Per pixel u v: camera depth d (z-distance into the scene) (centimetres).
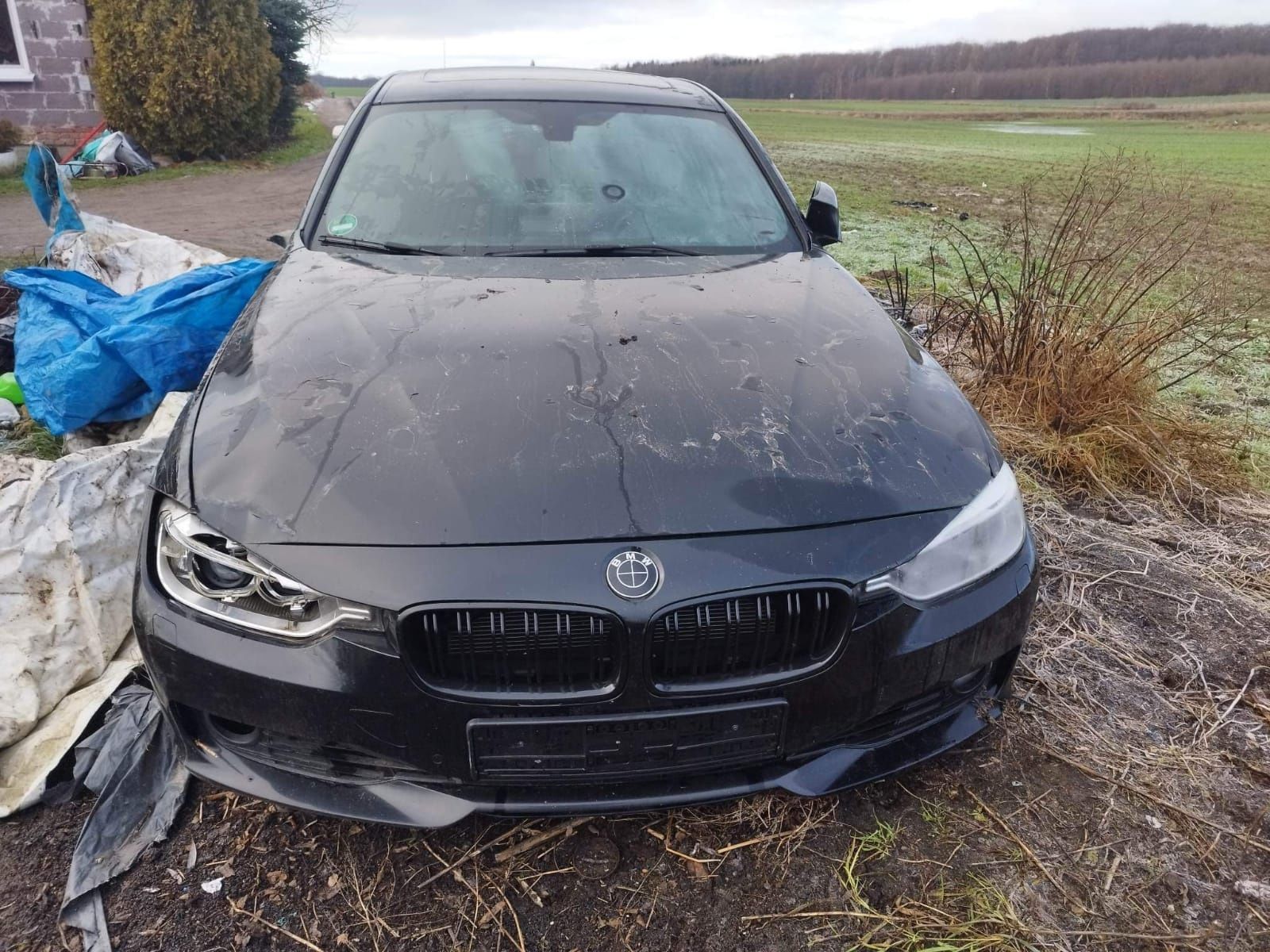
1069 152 2177
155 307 333
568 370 193
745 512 162
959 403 209
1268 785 216
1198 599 293
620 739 160
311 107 3016
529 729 157
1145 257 470
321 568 154
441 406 179
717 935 173
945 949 171
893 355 217
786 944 172
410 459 166
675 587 153
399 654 153
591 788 168
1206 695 247
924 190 1310
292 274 245
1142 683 251
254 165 1470
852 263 757
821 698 165
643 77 353
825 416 186
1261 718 239
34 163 433
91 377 316
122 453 243
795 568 158
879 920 177
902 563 166
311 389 186
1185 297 472
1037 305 418
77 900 173
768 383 195
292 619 157
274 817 193
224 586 160
